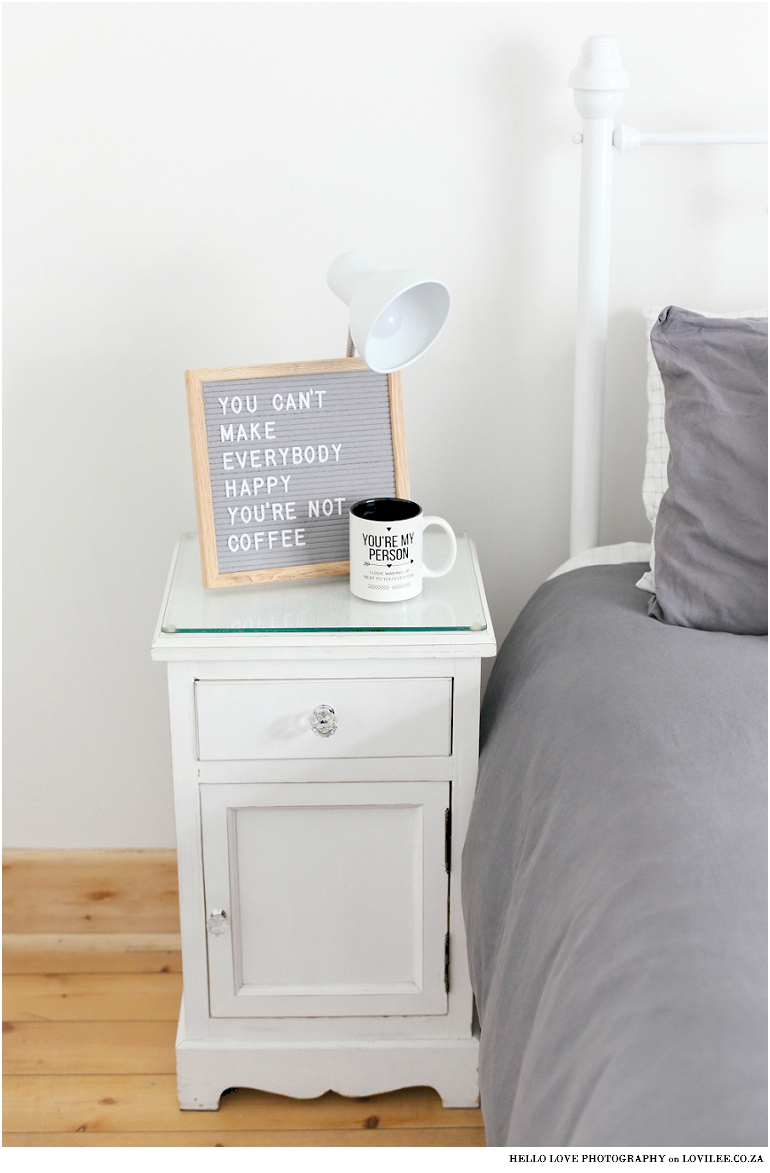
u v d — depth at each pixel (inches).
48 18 55.4
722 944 29.4
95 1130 54.5
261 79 56.4
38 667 66.1
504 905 43.8
